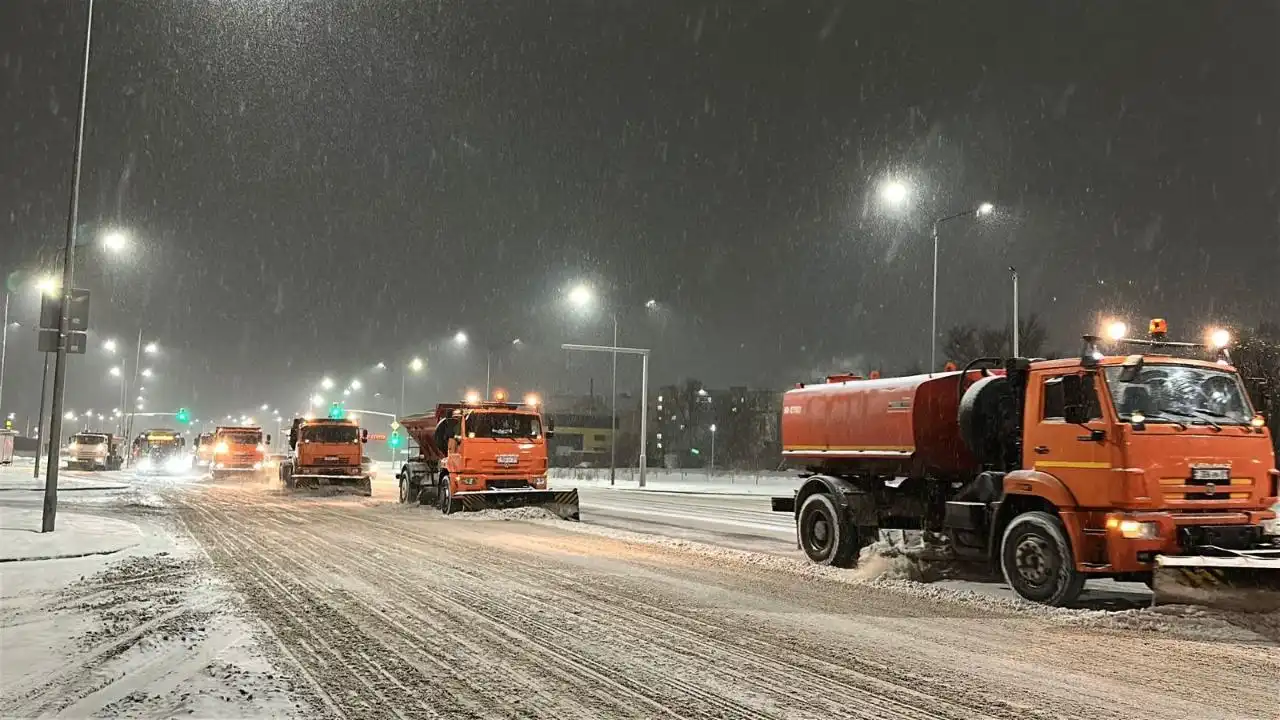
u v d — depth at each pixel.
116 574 11.87
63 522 18.00
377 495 33.75
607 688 6.54
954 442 12.38
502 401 23.41
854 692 6.50
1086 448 9.89
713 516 23.55
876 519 13.07
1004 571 10.64
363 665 7.12
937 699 6.35
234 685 6.44
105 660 7.16
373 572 12.23
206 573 12.03
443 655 7.48
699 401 97.31
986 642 8.20
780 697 6.36
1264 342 23.30
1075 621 9.22
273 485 38.56
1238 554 9.37
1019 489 10.57
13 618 8.92
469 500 21.67
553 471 68.00
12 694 6.19
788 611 9.60
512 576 11.90
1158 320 11.00
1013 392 11.19
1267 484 10.20
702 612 9.46
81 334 16.41
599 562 13.43
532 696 6.33
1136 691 6.60
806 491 14.00
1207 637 8.43
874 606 9.98
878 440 12.89
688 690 6.51
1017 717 5.95
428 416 25.19
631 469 73.12
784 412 14.75
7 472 48.38
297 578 11.65
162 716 5.71
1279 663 7.48
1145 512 9.52
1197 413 10.11
